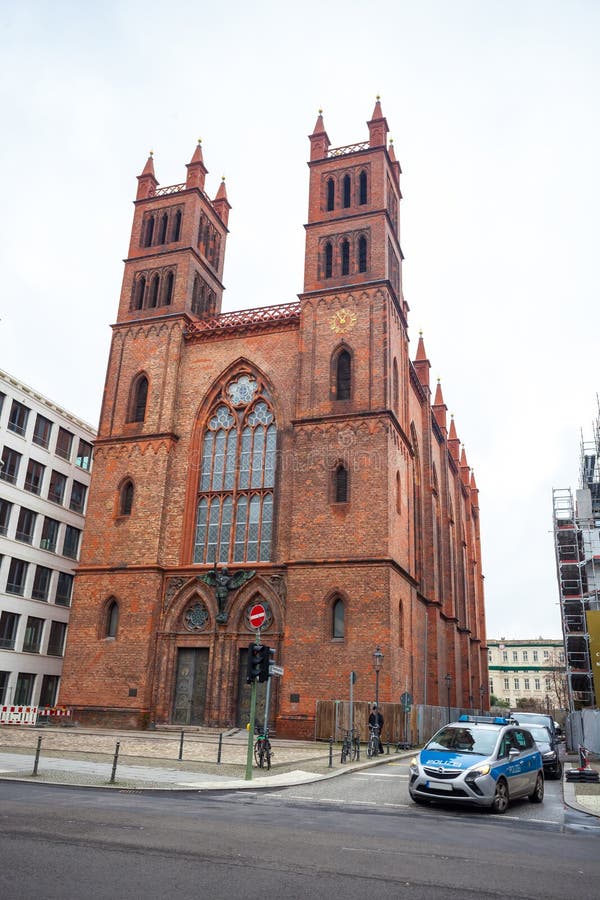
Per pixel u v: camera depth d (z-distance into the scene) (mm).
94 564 45781
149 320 50219
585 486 78750
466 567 74938
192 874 10133
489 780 18422
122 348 50375
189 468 46531
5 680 56781
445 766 18672
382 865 11422
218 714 41094
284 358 46844
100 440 48250
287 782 21953
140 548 45062
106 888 9195
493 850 13258
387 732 36719
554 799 22172
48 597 62031
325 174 50438
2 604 56906
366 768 27703
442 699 51969
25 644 59156
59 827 13016
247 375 47812
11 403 59688
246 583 42469
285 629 40312
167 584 44312
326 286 46688
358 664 38375
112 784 19594
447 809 18719
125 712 41969
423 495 54719
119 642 43500
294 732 38281
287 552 42875
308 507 41906
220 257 56500
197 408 47812
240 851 11797
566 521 71875
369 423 42344
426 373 58625
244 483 45656
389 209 49719
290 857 11594
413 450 52812
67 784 19328
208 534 45438
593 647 53000
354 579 39750
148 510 45719
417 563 51500
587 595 66938
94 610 44688
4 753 27094
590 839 15172
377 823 15750
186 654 43406
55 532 63906
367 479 41406
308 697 38656
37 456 62000
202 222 54562
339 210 48781
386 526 40250
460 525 71500
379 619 38750
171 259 51969
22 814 14242
